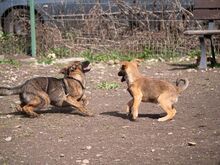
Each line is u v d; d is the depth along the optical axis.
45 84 8.13
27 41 14.55
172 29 14.12
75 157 6.27
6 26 14.84
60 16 14.44
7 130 7.52
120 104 9.02
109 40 14.28
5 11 14.94
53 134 7.25
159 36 14.12
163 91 7.73
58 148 6.64
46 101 8.10
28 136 7.20
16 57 14.20
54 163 6.11
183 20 14.06
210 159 6.09
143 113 8.32
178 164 5.96
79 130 7.41
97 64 13.36
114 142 6.80
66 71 8.34
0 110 8.81
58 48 14.28
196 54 13.84
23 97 8.15
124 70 7.92
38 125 7.74
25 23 14.62
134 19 14.24
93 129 7.44
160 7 14.12
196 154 6.27
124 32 14.28
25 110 8.11
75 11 14.40
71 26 14.41
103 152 6.42
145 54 14.00
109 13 14.29
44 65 13.29
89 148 6.59
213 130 7.25
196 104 8.80
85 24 14.33
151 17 14.19
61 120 7.99
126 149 6.51
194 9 12.73
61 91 8.16
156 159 6.13
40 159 6.25
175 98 7.82
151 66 12.88
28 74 12.21
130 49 14.17
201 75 11.41
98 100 9.38
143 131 7.27
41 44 14.33
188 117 7.98
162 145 6.64
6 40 14.65
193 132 7.17
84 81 8.38
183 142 6.73
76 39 14.32
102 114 8.32
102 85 10.50
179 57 13.91
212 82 10.61
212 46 12.44
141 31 14.22
